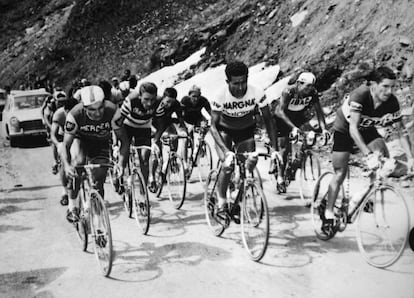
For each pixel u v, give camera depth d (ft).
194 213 20.38
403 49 29.73
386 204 14.25
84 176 16.14
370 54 32.07
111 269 14.65
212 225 18.65
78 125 15.37
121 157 16.11
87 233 16.25
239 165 15.58
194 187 24.59
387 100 13.93
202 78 47.11
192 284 13.79
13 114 41.65
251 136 17.70
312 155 21.29
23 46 100.17
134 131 20.75
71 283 14.19
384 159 13.84
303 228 17.71
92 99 14.66
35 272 15.10
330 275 13.80
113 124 15.78
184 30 62.34
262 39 44.88
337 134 14.94
